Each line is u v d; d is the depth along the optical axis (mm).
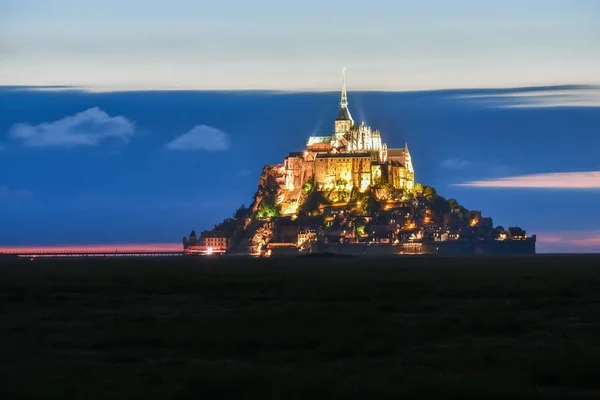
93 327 149875
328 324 148500
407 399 87000
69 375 103625
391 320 154500
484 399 87688
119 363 113188
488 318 155500
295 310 177875
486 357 114188
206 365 108938
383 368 107312
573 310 176250
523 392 89625
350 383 92688
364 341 128625
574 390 92812
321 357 117750
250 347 126375
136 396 90875
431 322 152125
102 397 90750
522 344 126750
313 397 87188
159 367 109625
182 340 130750
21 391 93812
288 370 103188
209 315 168875
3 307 191750
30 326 151500
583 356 108000
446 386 90625
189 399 88500
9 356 118500
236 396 88125
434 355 117188
